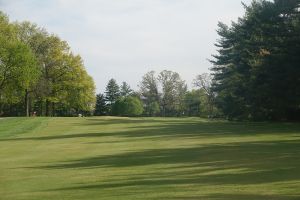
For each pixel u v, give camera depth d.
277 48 42.19
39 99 83.81
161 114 125.25
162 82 125.44
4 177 15.55
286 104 41.75
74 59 81.31
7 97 73.12
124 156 20.77
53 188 13.17
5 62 67.81
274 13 43.19
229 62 67.00
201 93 118.50
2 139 32.56
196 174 14.74
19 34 78.00
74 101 82.31
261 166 16.11
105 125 44.66
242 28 53.19
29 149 25.45
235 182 12.91
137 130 38.19
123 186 13.00
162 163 17.89
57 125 44.91
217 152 21.23
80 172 16.19
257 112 47.91
